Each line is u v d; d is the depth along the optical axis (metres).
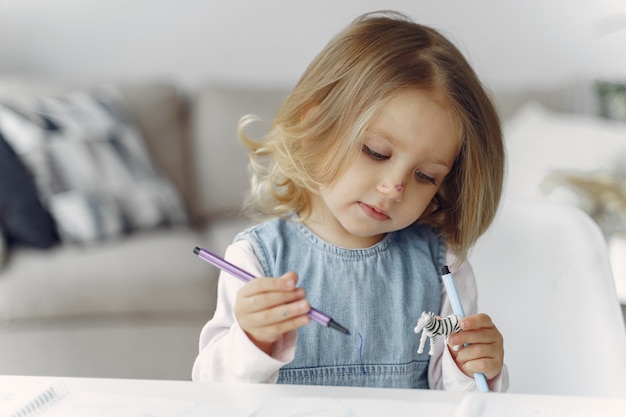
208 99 2.92
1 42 3.22
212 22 3.21
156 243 2.41
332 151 0.97
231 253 1.07
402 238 1.11
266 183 1.08
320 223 1.08
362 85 0.96
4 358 2.19
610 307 1.04
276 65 3.22
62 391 0.75
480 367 0.87
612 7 3.07
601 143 2.48
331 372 1.04
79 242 2.37
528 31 3.12
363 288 1.06
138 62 3.24
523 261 1.12
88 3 3.21
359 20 1.11
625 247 2.00
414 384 1.06
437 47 1.01
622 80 2.99
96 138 2.56
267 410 0.71
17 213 2.31
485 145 1.01
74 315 2.21
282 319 0.79
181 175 2.83
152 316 2.25
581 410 0.71
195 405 0.72
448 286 0.86
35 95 2.67
